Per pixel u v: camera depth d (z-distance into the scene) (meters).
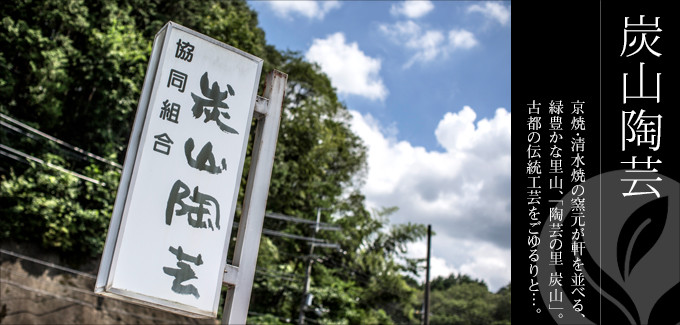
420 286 48.50
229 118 4.07
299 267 28.19
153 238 3.59
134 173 3.63
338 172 36.53
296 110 31.14
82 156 21.08
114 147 22.45
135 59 20.92
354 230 31.62
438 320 47.47
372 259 31.62
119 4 24.42
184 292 3.58
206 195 3.83
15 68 19.62
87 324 17.09
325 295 26.09
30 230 17.95
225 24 25.33
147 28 24.52
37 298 16.53
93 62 20.28
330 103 34.75
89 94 21.52
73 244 19.20
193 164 3.84
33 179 18.56
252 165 4.17
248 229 3.99
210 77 4.08
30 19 19.80
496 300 49.31
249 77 4.25
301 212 29.03
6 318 14.93
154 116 3.80
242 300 3.82
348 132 38.31
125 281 3.43
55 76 19.11
